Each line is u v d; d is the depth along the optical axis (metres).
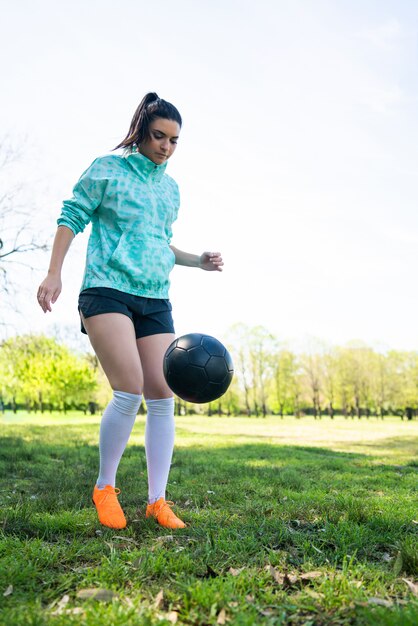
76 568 2.36
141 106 3.36
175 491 4.49
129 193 3.28
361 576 2.27
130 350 3.16
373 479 5.65
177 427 23.61
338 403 56.28
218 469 6.15
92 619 1.78
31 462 6.99
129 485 4.64
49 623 1.77
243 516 3.45
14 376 19.92
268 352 56.91
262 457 8.24
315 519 3.34
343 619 1.87
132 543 2.74
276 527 3.03
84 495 4.06
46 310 3.16
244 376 56.91
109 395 51.50
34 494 4.49
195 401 3.06
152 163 3.37
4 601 1.98
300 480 5.26
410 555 2.41
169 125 3.29
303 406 57.25
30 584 2.14
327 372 56.69
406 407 54.31
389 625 1.72
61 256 3.23
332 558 2.52
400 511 3.62
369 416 60.09
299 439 16.03
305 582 2.24
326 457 8.55
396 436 18.66
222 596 1.97
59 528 2.99
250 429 23.45
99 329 3.15
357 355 56.03
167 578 2.25
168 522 3.08
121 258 3.19
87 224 3.35
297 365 56.94
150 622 1.77
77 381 48.62
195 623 1.86
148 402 3.37
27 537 2.80
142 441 11.70
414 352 54.75
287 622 1.87
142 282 3.25
